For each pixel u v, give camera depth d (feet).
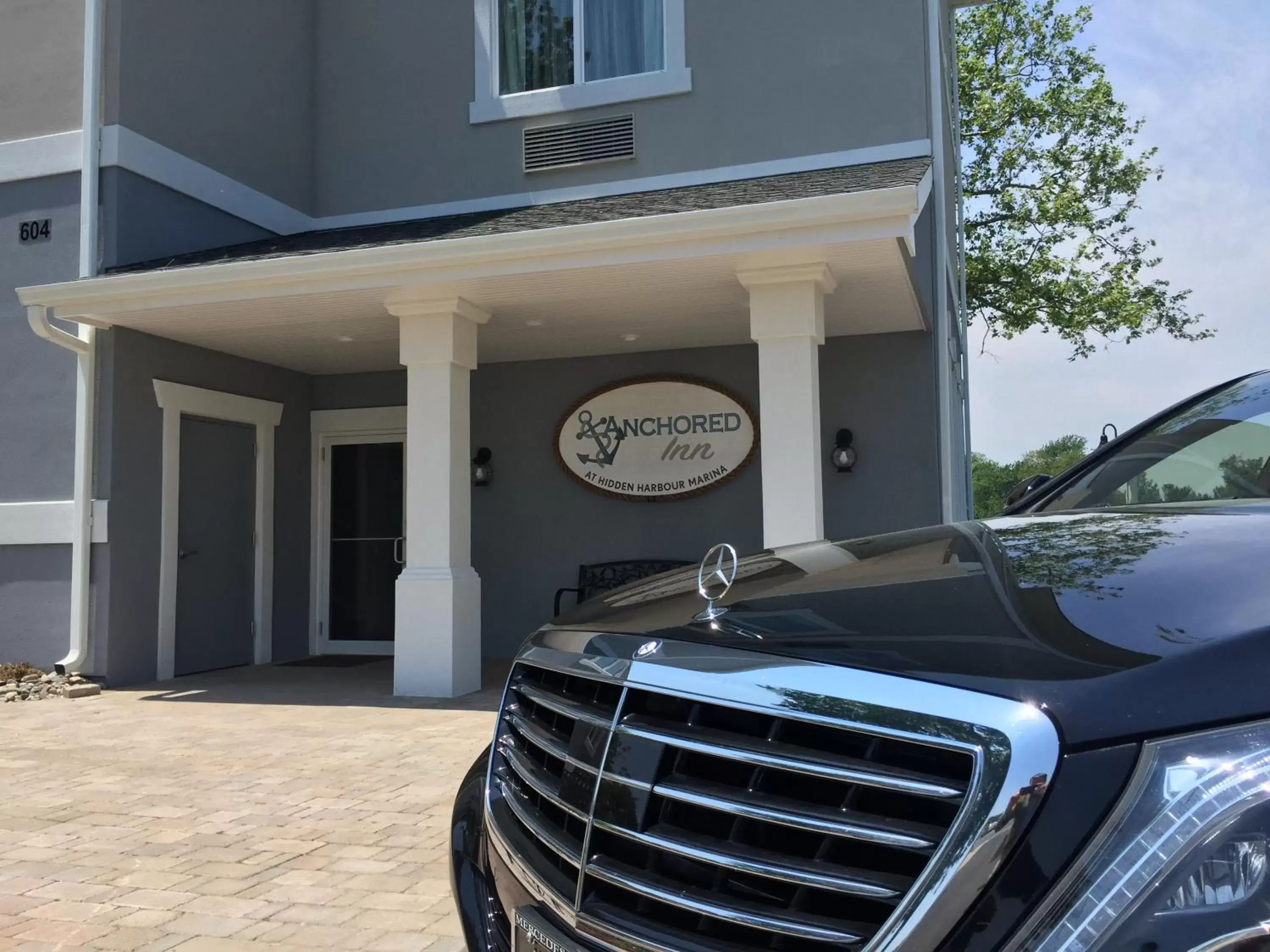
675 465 31.24
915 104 29.37
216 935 10.94
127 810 15.71
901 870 4.30
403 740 20.47
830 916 4.44
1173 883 3.79
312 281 24.63
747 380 30.91
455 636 25.53
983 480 154.61
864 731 4.51
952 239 41.16
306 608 35.37
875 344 29.35
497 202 33.40
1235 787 3.86
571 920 5.49
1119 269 86.48
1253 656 4.20
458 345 25.61
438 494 25.52
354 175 35.37
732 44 31.04
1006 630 4.89
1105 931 3.80
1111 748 4.04
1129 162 85.87
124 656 28.09
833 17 30.17
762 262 22.31
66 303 26.43
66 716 23.71
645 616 6.46
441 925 11.10
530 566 32.86
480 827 7.68
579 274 23.27
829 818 4.48
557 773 6.29
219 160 32.04
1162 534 6.23
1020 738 4.12
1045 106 85.25
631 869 5.24
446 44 34.40
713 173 31.01
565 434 32.32
